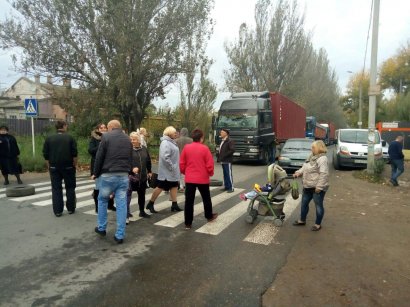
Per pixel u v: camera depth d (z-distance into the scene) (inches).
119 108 732.7
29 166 545.3
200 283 162.1
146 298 148.0
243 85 1397.6
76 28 686.5
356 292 156.4
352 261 192.2
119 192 219.5
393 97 1926.7
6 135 428.1
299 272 176.1
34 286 158.2
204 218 276.8
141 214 277.3
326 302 147.2
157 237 228.4
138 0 663.8
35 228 245.9
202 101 900.0
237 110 701.9
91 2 666.8
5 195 362.0
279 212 261.1
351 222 271.9
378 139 633.6
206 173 251.6
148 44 700.0
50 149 274.2
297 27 1390.3
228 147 387.5
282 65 1385.3
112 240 221.8
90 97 716.0
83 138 786.2
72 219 269.4
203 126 904.9
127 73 684.1
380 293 156.1
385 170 613.0
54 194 276.5
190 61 741.3
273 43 1370.6
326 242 223.0
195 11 705.6
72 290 154.6
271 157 778.2
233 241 221.9
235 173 574.2
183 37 717.9
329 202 344.8
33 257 192.7
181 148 390.9
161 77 748.6
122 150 218.8
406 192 409.1
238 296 150.5
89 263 184.9
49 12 673.6
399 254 204.2
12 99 1897.1
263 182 471.8
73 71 709.9
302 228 253.4
